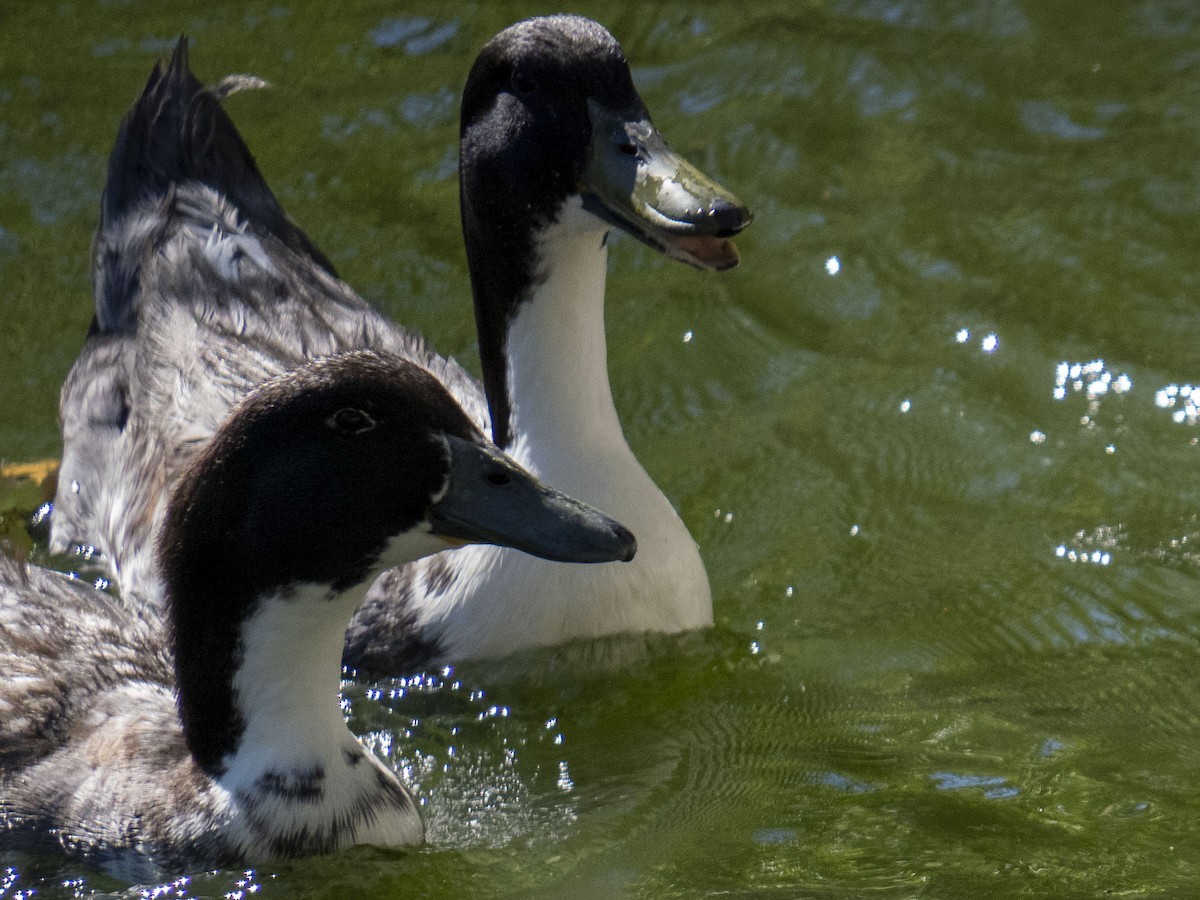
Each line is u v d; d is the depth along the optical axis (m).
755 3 17.02
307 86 15.85
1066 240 14.29
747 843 9.22
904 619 11.23
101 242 12.73
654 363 13.30
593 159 9.52
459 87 15.78
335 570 8.57
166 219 12.45
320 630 8.76
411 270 13.91
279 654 8.75
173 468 10.95
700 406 12.96
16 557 11.11
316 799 8.96
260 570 8.52
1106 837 9.17
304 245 13.05
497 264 10.14
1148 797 9.53
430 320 13.47
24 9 16.75
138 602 10.95
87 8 16.80
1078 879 8.79
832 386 13.10
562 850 9.28
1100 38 16.53
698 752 10.09
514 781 9.91
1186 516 12.01
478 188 10.02
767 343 13.48
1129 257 14.12
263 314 11.88
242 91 15.72
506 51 9.74
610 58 9.62
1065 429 12.71
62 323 13.50
